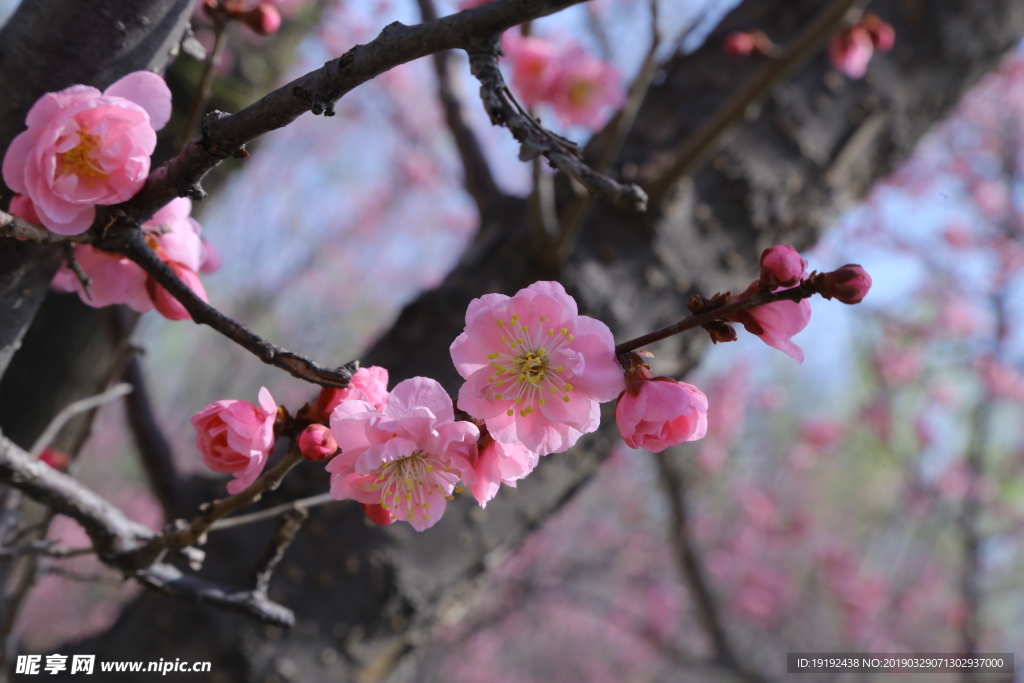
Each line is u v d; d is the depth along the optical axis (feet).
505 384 0.91
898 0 1.71
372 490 0.93
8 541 1.19
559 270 1.44
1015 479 4.86
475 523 1.41
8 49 0.98
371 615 1.34
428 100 5.33
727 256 1.56
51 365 1.70
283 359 0.93
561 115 1.86
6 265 0.99
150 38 1.01
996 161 5.04
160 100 0.96
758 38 1.63
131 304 1.03
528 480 1.45
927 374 4.88
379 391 0.94
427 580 1.38
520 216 1.57
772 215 1.59
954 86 1.78
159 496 1.58
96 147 0.93
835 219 1.71
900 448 5.16
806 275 0.91
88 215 0.93
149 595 1.36
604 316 1.45
